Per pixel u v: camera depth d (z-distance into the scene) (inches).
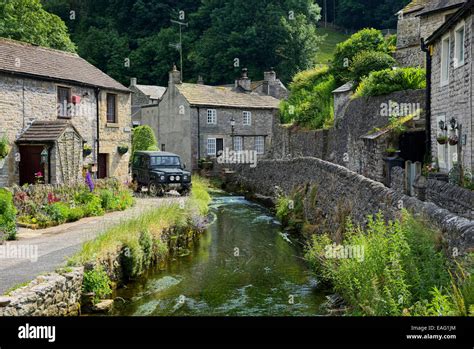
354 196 496.7
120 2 2369.6
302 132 1190.3
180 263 512.1
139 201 801.6
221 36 2160.4
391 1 2642.7
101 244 406.6
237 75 2134.6
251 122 1581.0
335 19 2950.3
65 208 582.6
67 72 877.8
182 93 1478.8
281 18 2103.8
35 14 1406.3
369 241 320.5
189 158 1455.5
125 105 1021.8
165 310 362.0
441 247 279.7
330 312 335.0
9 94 745.6
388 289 258.1
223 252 561.3
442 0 914.1
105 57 2235.5
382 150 699.4
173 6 2412.6
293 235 651.5
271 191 1008.2
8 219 476.1
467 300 214.4
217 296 398.6
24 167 776.9
